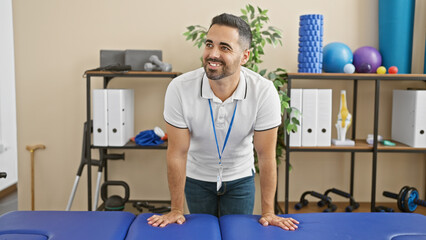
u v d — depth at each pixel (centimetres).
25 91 305
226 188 189
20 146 309
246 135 170
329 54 284
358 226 133
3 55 386
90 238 122
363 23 299
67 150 309
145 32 300
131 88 305
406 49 282
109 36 300
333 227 133
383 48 288
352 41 300
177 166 161
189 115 159
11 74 402
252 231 129
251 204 196
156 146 269
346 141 274
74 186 280
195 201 194
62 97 305
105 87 294
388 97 307
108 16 299
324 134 269
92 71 267
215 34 131
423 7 297
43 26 300
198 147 179
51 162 311
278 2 298
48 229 128
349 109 307
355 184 313
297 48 301
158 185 312
